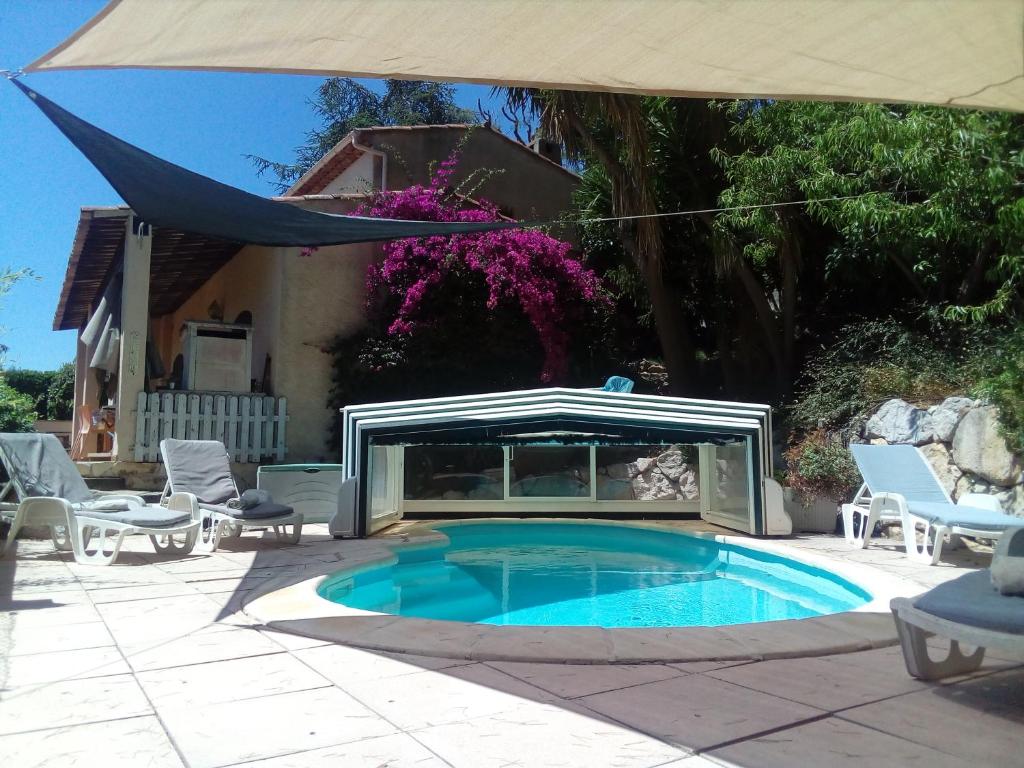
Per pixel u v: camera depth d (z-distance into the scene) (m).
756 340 13.53
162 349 21.11
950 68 3.72
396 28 3.45
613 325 14.91
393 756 2.70
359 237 6.63
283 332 12.72
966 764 2.69
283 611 4.92
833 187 10.37
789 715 3.18
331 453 12.87
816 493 9.63
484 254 13.42
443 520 11.01
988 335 9.34
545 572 7.83
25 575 6.30
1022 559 3.61
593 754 2.73
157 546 7.52
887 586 5.99
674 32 3.48
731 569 8.07
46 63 3.71
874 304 12.55
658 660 3.98
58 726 2.98
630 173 11.86
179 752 2.73
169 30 3.39
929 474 8.40
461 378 13.39
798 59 3.73
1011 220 8.47
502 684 3.56
